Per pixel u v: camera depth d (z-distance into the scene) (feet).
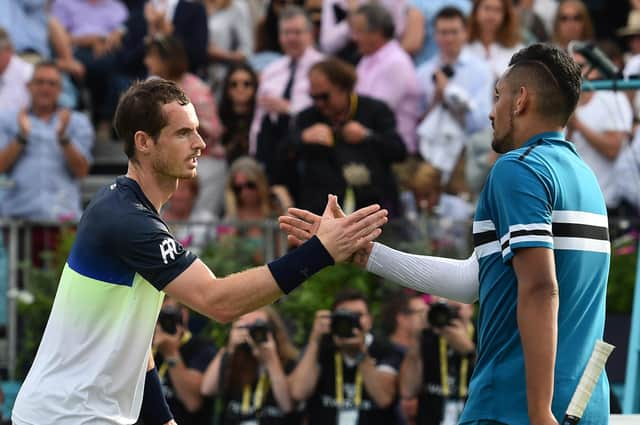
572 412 36.52
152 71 93.71
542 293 36.40
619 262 75.87
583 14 93.35
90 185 101.76
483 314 38.93
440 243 79.36
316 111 82.53
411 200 85.30
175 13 100.63
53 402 41.32
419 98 91.66
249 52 105.91
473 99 89.30
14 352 84.89
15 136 92.02
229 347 71.77
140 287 41.32
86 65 105.29
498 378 38.01
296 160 83.41
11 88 96.89
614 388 72.90
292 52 93.09
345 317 69.00
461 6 100.01
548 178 37.50
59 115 92.17
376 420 70.44
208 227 82.53
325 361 70.59
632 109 84.99
